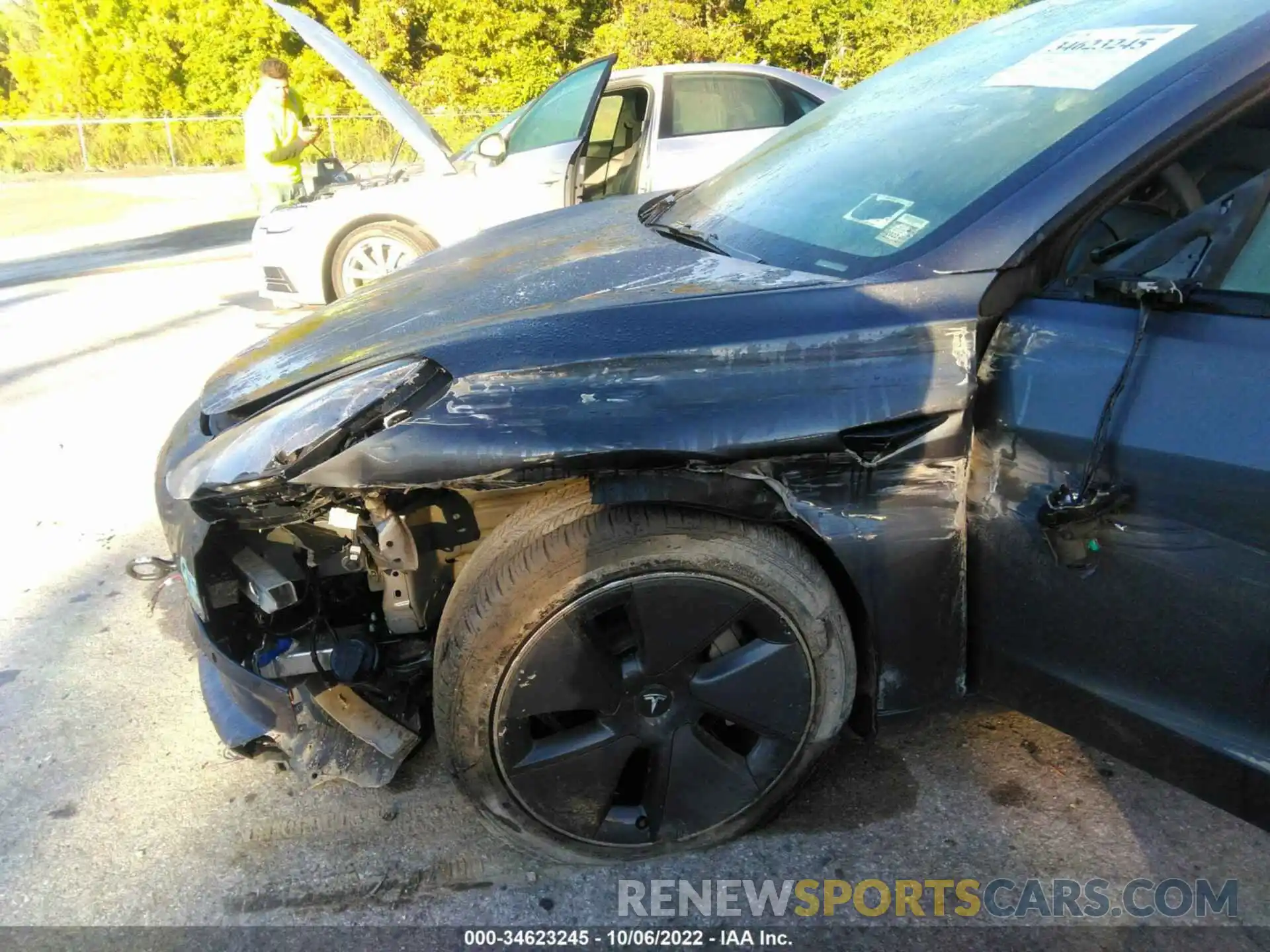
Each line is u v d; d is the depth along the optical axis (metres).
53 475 3.75
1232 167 1.64
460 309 1.89
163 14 25.80
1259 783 1.46
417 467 1.52
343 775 1.92
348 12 22.83
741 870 1.80
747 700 1.70
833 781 2.01
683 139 5.41
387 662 1.95
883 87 2.44
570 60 21.77
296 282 5.36
